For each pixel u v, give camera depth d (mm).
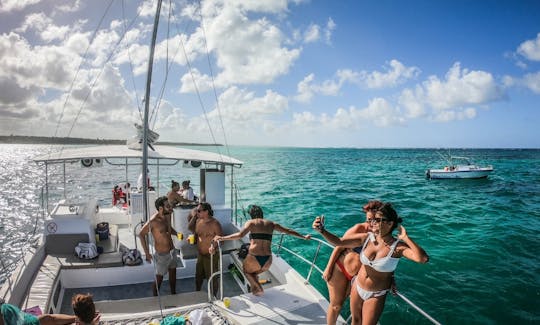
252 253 5250
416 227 18406
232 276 7008
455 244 15047
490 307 9078
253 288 5277
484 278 10906
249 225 5293
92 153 8320
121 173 56312
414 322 8320
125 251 6910
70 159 7527
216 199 9023
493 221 19719
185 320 4461
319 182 37594
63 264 6348
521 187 35094
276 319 4621
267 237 5293
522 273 11352
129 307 5754
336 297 4199
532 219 20312
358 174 48500
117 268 6562
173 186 8930
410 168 61500
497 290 10016
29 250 6445
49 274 5922
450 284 10391
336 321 4410
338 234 16375
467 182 39062
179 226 7777
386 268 3295
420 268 11555
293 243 14398
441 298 9500
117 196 11781
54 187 38938
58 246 6855
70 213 6918
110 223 10133
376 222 3242
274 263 6469
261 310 4840
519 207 24141
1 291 4859
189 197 9922
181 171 52938
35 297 5164
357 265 3941
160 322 4539
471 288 10125
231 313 4762
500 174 50188
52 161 7328
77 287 6422
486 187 35031
